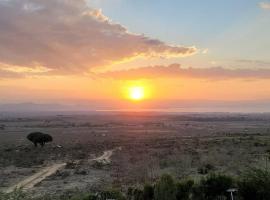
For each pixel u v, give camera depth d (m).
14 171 42.66
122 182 30.91
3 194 14.20
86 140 97.00
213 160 43.94
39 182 34.53
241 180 16.30
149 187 16.98
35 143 76.62
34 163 50.12
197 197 15.88
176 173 33.53
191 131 145.38
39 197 22.47
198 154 54.22
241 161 41.09
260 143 68.69
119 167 43.59
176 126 196.12
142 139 99.25
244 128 168.38
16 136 113.69
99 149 71.56
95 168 43.47
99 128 168.12
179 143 80.06
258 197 15.22
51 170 43.75
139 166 41.66
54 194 26.59
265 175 15.71
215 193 16.02
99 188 28.69
